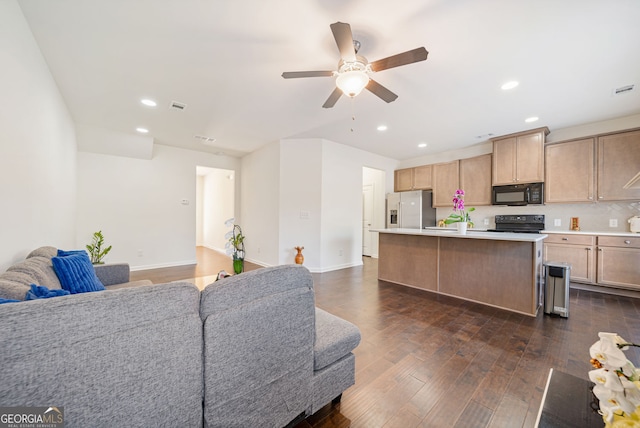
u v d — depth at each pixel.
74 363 0.69
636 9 1.60
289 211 4.59
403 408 1.37
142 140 4.34
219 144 4.85
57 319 0.68
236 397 0.98
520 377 1.61
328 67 2.29
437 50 2.04
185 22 1.74
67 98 2.83
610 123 3.52
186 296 0.89
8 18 1.47
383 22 1.74
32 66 1.85
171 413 0.85
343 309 2.77
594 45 1.96
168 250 5.00
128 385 0.77
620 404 0.68
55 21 1.73
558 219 4.00
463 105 3.06
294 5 1.60
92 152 4.22
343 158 4.88
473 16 1.68
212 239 7.81
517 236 2.75
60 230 2.80
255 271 1.10
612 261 3.22
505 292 2.80
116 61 2.18
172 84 2.56
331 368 1.31
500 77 2.44
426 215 5.30
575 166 3.64
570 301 3.01
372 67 1.86
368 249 6.36
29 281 1.17
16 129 1.59
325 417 1.31
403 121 3.61
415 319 2.51
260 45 1.99
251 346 1.02
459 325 2.37
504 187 4.29
